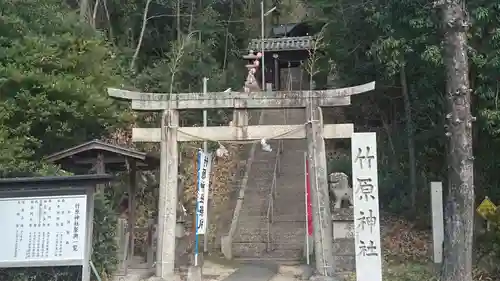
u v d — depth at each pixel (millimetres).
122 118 17094
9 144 13180
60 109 14453
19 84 14227
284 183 20047
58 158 12812
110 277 12531
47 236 9156
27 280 10297
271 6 37844
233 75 29625
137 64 27188
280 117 27641
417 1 14414
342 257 13734
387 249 14734
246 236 16859
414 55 14852
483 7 13336
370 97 20016
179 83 24672
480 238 13375
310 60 26516
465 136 10562
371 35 17734
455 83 10641
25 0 16594
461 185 10539
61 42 15969
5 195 9266
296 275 13195
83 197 9305
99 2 26797
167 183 13086
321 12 27844
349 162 19125
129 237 14070
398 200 17109
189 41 25953
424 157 17328
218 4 31641
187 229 16734
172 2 27578
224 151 17797
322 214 12703
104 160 13000
